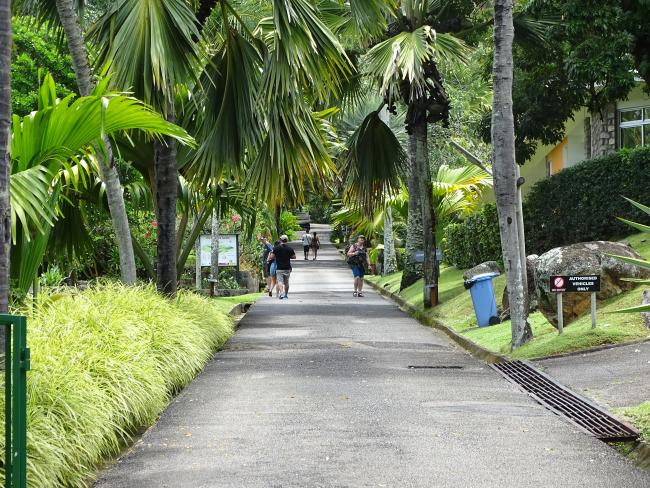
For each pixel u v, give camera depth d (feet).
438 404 34.14
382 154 79.66
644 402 32.19
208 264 104.22
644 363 38.99
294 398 35.55
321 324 67.72
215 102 51.42
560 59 74.95
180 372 38.34
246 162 53.78
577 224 71.31
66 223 53.88
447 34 71.00
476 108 129.39
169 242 52.95
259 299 98.07
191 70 45.42
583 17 62.59
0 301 22.71
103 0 51.62
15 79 78.07
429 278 73.97
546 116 78.43
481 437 28.48
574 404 33.32
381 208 84.33
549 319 50.31
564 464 25.20
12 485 17.71
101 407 26.45
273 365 45.09
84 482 23.26
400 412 32.58
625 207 67.62
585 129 102.17
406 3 72.74
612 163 68.49
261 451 26.76
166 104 44.47
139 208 63.10
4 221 22.85
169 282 52.85
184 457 26.17
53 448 21.84
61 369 26.04
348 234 221.25
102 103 30.99
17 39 78.38
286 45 47.14
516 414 32.14
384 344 54.44
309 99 58.59
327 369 43.60
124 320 36.55
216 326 54.54
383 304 90.17
